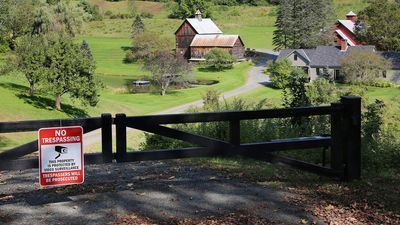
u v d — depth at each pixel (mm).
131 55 102875
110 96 64625
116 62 102250
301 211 6512
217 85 74000
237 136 7398
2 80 56094
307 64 82375
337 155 7762
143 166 9547
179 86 74000
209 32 111250
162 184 7824
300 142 7676
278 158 7645
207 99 20625
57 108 50125
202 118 7191
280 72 69250
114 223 6098
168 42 107375
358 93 15953
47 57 50375
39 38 52656
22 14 82125
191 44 107625
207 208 6645
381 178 8062
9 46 80062
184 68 71188
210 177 8258
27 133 37344
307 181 7863
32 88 51781
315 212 6473
